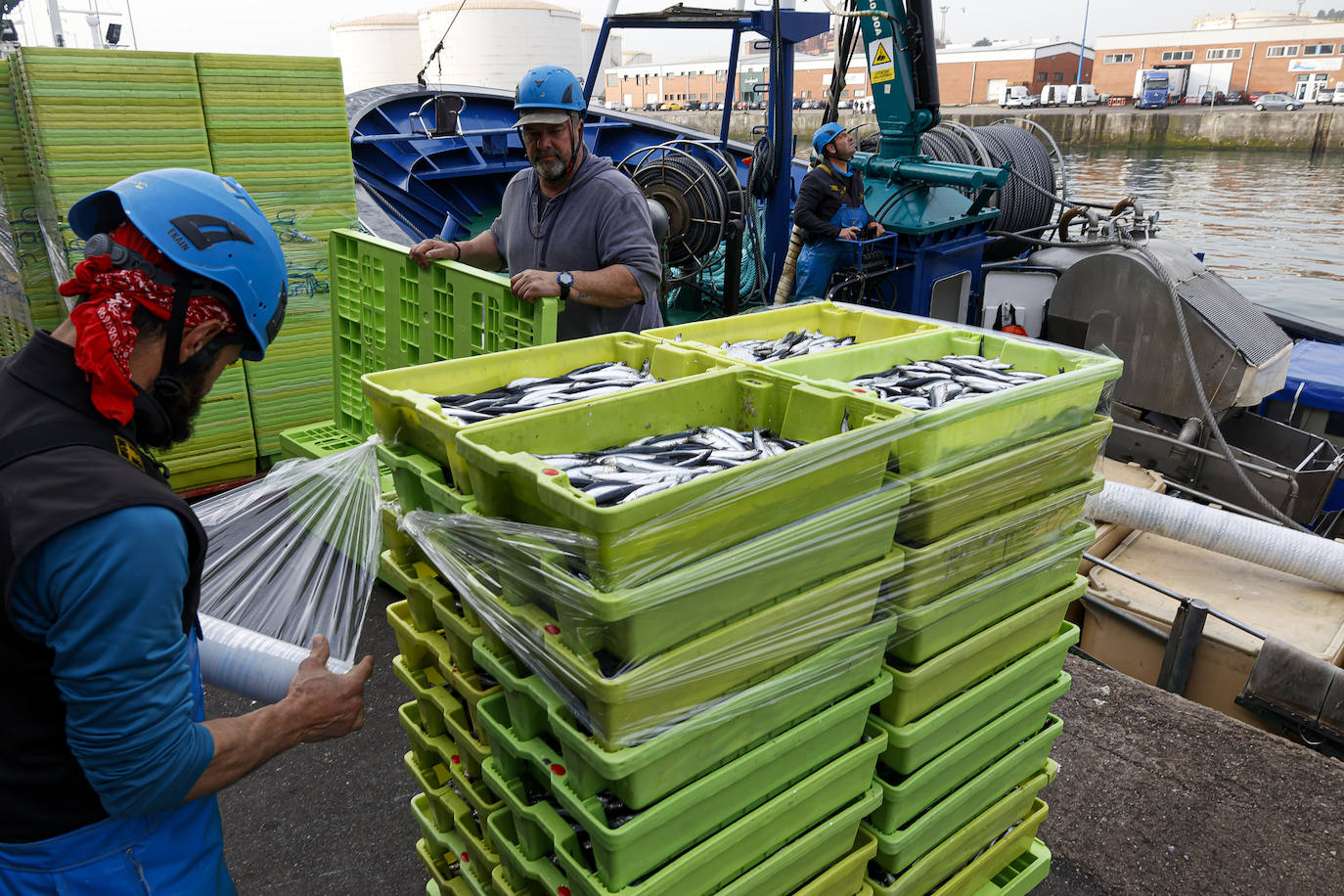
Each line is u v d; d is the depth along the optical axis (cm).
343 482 190
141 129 359
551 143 309
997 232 766
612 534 110
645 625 118
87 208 121
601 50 698
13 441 110
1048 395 170
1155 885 232
